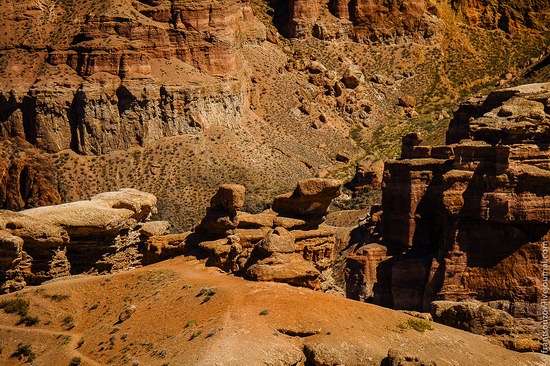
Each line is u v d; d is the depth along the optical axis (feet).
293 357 223.10
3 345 261.24
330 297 245.86
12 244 289.33
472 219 324.19
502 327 258.16
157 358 226.99
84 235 307.37
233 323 230.89
